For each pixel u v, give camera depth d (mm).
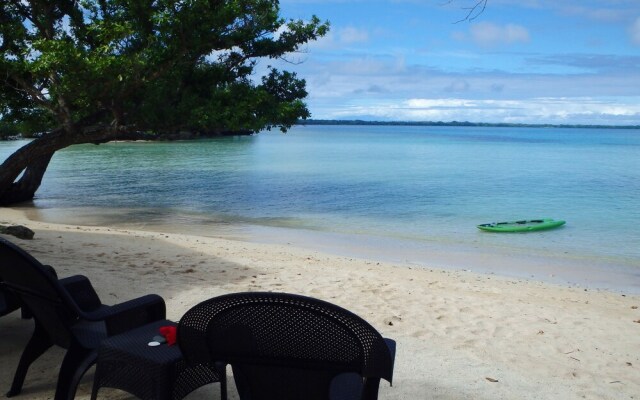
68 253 9727
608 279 11703
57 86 12602
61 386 3443
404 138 163625
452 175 40531
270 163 51656
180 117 12961
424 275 10375
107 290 7000
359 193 28547
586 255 14414
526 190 31312
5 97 14695
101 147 79812
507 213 22375
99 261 9102
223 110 12656
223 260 10094
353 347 2531
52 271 4332
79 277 4234
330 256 12180
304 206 23516
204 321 2648
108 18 14219
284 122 13414
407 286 8656
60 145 15250
